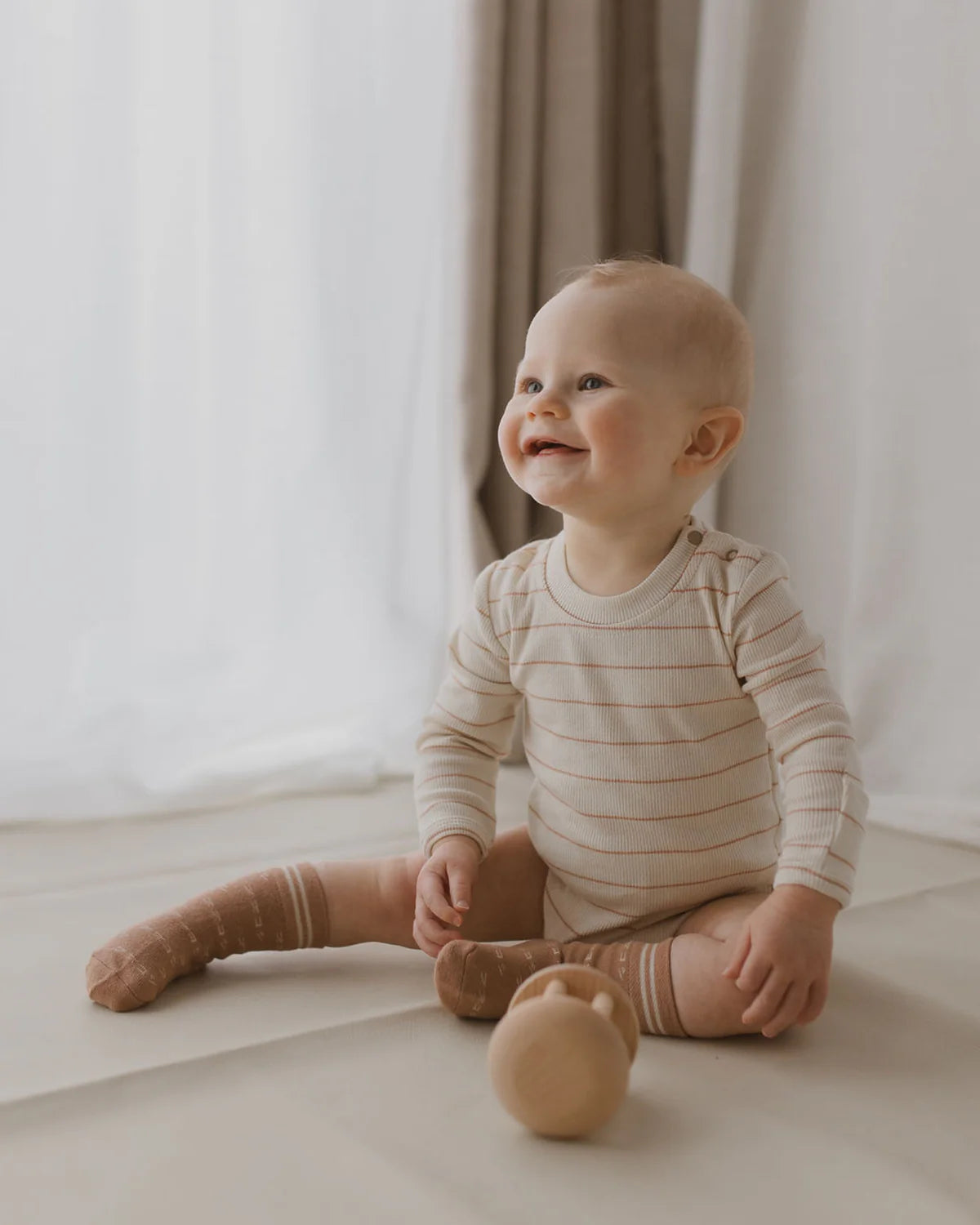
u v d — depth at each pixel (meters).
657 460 1.03
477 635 1.13
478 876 1.12
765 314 2.00
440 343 1.96
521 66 1.95
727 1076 0.91
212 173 1.76
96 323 1.67
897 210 1.75
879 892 1.36
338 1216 0.72
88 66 1.65
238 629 1.83
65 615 1.67
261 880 1.10
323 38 1.83
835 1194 0.76
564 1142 0.81
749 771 1.06
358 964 1.11
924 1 1.72
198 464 1.78
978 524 1.67
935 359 1.71
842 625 1.89
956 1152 0.81
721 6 1.95
